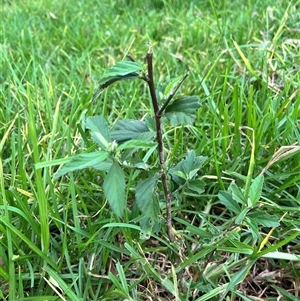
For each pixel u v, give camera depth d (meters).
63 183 0.51
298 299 0.42
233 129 0.62
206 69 0.81
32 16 1.21
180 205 0.49
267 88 0.68
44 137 0.55
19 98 0.69
